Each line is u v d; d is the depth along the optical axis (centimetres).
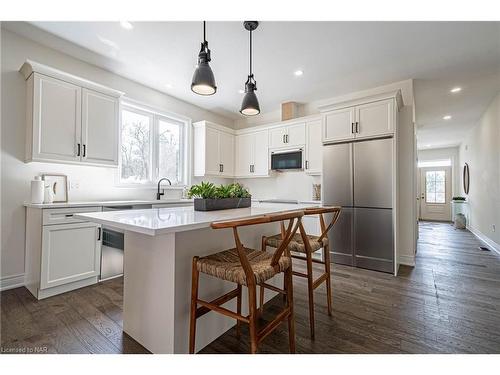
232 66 297
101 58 283
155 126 387
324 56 274
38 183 236
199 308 137
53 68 247
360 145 315
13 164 240
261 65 295
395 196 292
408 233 329
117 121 298
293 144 408
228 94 391
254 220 110
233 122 535
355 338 160
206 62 182
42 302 210
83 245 244
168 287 138
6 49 236
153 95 374
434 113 473
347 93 385
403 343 154
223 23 220
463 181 690
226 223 106
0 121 233
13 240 240
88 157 270
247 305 186
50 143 243
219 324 164
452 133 624
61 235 229
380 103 301
